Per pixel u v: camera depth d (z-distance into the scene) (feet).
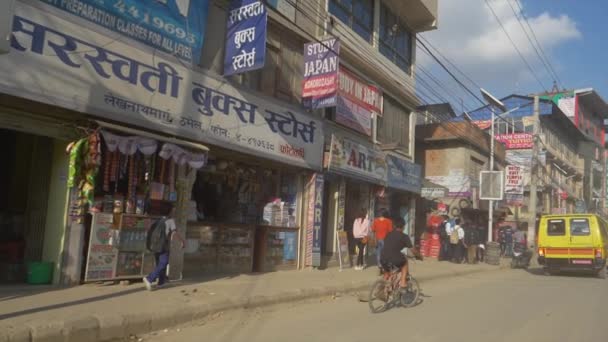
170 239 28.91
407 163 63.57
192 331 22.86
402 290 30.40
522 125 128.16
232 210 40.06
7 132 30.22
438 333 23.16
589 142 177.27
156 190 31.37
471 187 82.28
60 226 27.53
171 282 31.48
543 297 37.14
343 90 46.88
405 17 65.92
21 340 18.03
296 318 26.53
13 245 28.43
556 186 140.97
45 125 26.37
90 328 20.17
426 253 73.00
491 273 59.93
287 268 43.21
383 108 60.34
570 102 156.76
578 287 44.75
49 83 24.59
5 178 29.99
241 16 35.73
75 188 27.40
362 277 41.93
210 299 26.89
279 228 42.47
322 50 43.37
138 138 28.35
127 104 28.35
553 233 58.49
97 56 26.86
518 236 84.07
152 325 22.53
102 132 26.81
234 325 24.30
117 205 29.27
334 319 26.32
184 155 30.78
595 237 55.77
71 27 25.67
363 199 56.90
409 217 66.28
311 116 44.39
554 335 23.48
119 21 28.60
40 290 25.49
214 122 34.12
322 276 40.68
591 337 23.24
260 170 42.55
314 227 45.14
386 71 60.80
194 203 35.12
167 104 30.78
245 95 36.91
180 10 32.35
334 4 51.67
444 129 82.48
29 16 23.91
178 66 31.60
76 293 25.46
